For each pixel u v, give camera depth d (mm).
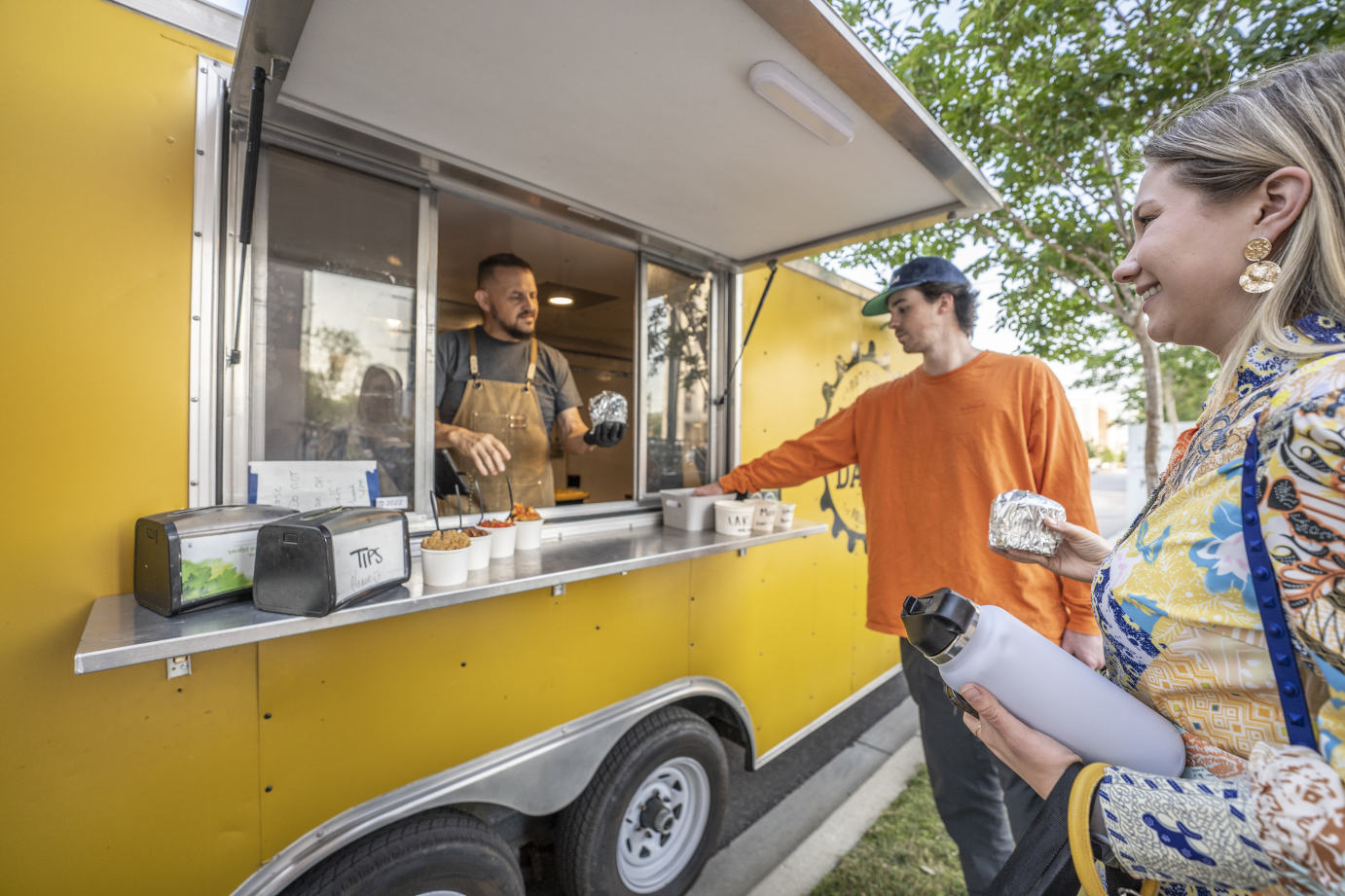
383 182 1447
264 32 914
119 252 1063
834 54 1048
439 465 1746
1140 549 659
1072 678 651
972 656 677
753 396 2465
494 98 1188
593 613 1683
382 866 1203
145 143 1087
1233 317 649
